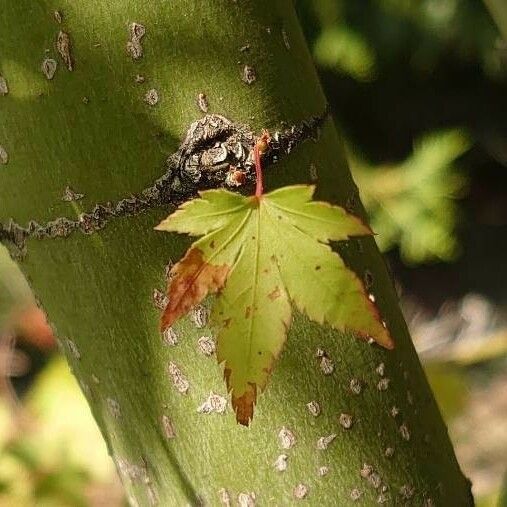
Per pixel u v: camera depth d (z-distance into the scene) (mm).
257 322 315
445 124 1521
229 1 321
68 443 688
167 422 338
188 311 315
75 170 325
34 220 335
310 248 314
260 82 325
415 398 350
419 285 1570
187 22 319
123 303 332
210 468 338
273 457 335
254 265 314
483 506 641
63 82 320
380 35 1184
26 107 324
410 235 1142
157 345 332
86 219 327
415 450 347
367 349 339
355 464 340
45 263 339
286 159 328
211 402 333
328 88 1406
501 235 1600
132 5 316
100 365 342
